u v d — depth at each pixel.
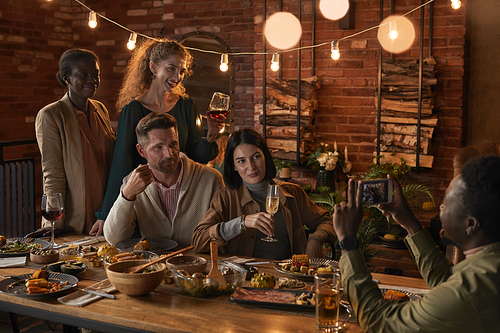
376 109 4.29
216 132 2.68
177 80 2.59
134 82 2.75
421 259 1.37
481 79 4.20
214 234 1.91
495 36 4.12
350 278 1.18
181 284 1.52
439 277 1.34
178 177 2.21
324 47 4.43
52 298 1.49
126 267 1.60
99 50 5.83
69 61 2.62
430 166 4.07
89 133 2.71
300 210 2.23
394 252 3.64
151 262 1.63
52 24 5.70
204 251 1.99
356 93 4.38
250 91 5.12
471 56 4.20
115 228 2.02
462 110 4.13
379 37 4.21
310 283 1.64
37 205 5.49
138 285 1.48
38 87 5.58
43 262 1.84
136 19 5.64
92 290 1.54
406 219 1.39
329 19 4.37
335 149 4.29
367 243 3.59
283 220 2.11
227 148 2.09
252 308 1.42
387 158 4.21
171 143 2.05
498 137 4.21
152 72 2.66
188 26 5.29
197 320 1.33
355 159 4.45
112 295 1.49
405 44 4.17
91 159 2.66
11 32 5.28
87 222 2.64
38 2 5.53
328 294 1.24
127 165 2.47
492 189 1.01
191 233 2.23
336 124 4.49
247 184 2.12
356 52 4.33
